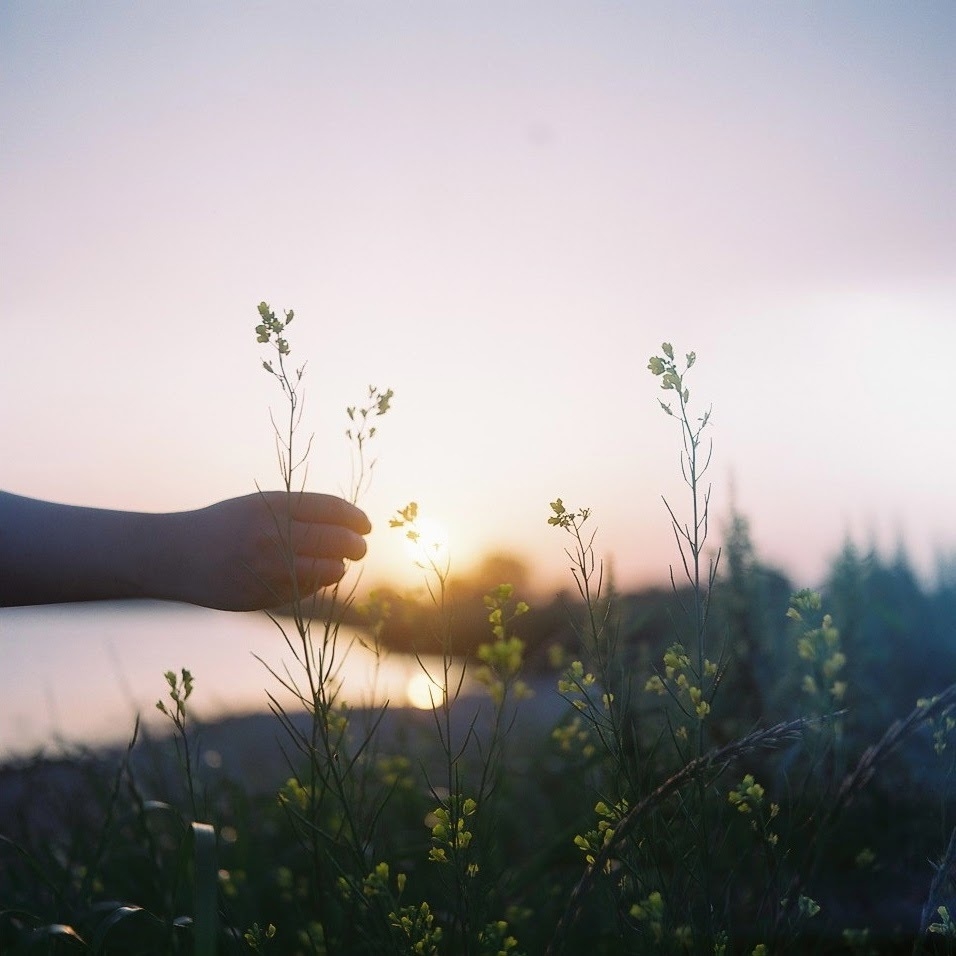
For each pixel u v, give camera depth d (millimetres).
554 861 2469
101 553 1826
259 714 5320
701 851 1566
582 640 1873
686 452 1634
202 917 1580
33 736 4500
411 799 2920
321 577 1778
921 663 2928
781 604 2979
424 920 1602
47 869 2354
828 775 1997
